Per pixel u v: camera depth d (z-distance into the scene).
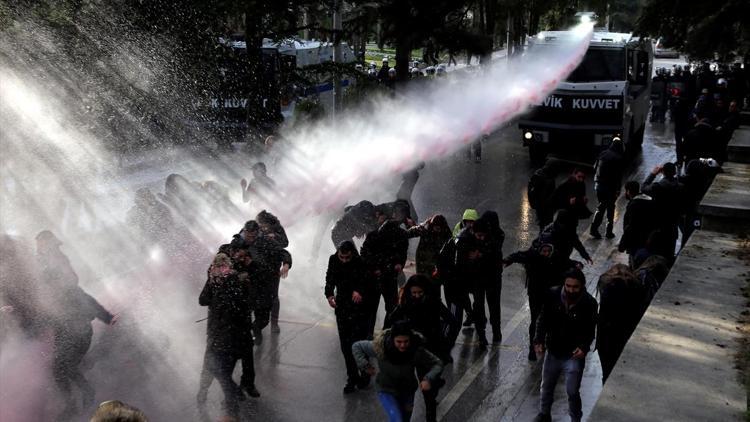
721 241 10.11
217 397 8.12
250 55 17.33
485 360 9.23
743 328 7.09
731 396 5.84
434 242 9.80
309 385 8.51
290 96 18.38
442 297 11.36
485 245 9.25
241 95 17.77
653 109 29.75
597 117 21.25
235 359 7.75
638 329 7.04
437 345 7.60
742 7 14.62
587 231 15.17
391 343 6.66
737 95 24.95
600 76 21.44
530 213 16.30
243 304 7.74
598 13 25.92
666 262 8.72
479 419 7.84
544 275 8.91
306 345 9.56
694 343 6.77
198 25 16.52
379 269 9.27
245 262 8.91
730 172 13.72
